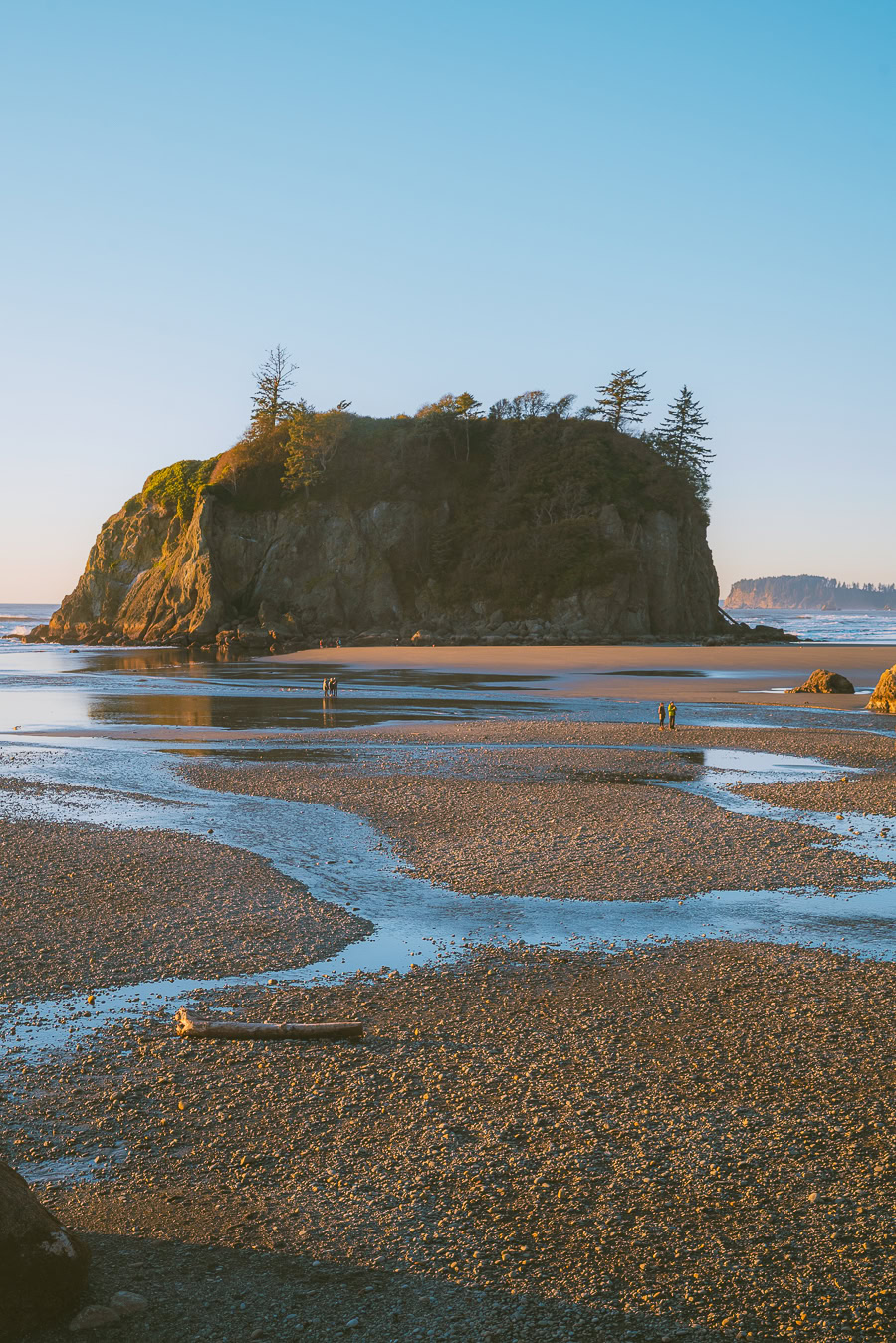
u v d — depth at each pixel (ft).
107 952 42.29
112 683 208.95
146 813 72.90
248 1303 19.04
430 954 42.80
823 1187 23.68
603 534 430.20
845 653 292.61
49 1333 17.97
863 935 45.62
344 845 63.00
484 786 84.07
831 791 82.43
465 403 467.11
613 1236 21.57
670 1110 27.91
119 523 478.18
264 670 248.11
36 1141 26.16
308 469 437.17
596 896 51.80
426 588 431.02
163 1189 23.67
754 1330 18.45
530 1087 29.50
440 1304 19.11
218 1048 32.48
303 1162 25.02
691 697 174.70
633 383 504.02
